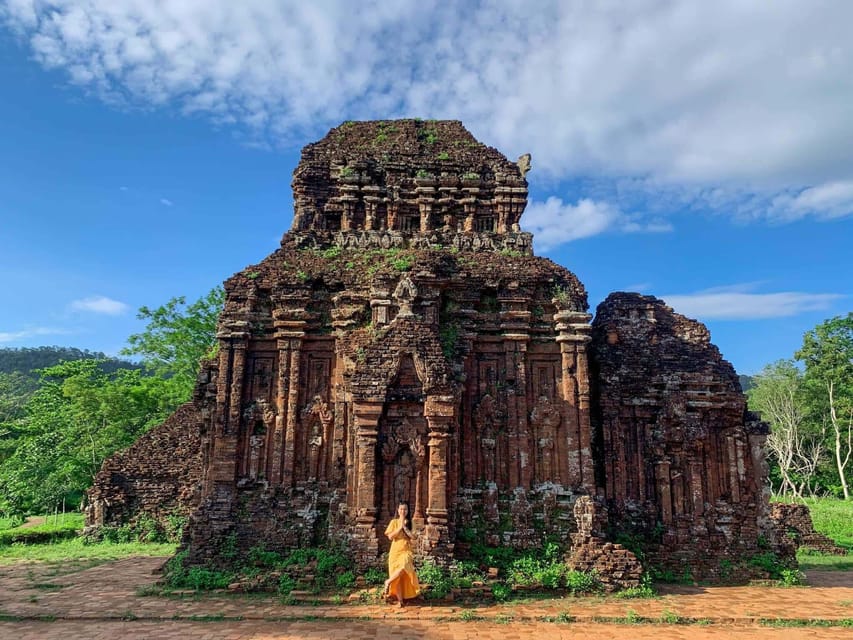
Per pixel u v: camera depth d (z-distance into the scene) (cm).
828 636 1121
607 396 1836
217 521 1582
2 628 1121
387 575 1393
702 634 1120
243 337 1722
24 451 3900
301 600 1300
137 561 2000
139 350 4197
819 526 3359
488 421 1686
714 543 1717
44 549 2344
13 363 14662
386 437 1514
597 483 1798
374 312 1678
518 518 1597
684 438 1773
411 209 2083
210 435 1802
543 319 1784
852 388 5444
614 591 1436
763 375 6222
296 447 1667
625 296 1947
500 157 2156
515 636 1078
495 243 1966
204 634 1072
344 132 2208
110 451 3909
